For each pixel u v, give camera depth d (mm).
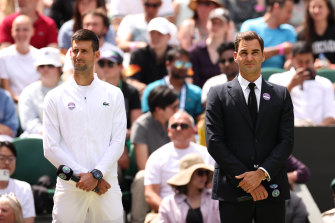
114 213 20156
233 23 37812
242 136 18688
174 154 26156
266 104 18750
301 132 28625
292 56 30922
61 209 19891
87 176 19094
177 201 24125
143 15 36375
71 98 19625
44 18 35906
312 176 28641
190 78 32969
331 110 30391
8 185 25375
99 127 19688
